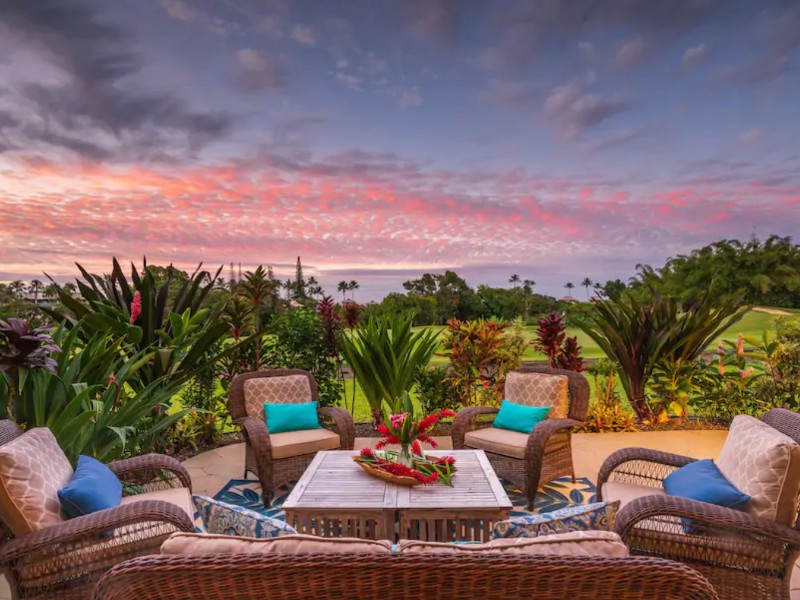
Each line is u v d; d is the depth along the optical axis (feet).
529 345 21.53
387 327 20.01
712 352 22.85
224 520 6.44
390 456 12.28
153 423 14.70
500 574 4.16
